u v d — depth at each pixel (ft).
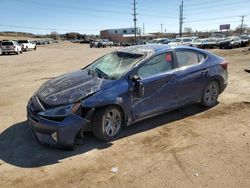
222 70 21.59
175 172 12.60
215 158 13.79
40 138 14.66
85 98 14.79
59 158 14.14
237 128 17.51
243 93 25.95
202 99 20.92
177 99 18.98
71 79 17.06
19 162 13.84
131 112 16.58
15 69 53.06
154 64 17.71
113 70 17.26
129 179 12.16
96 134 15.56
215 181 11.85
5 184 12.00
